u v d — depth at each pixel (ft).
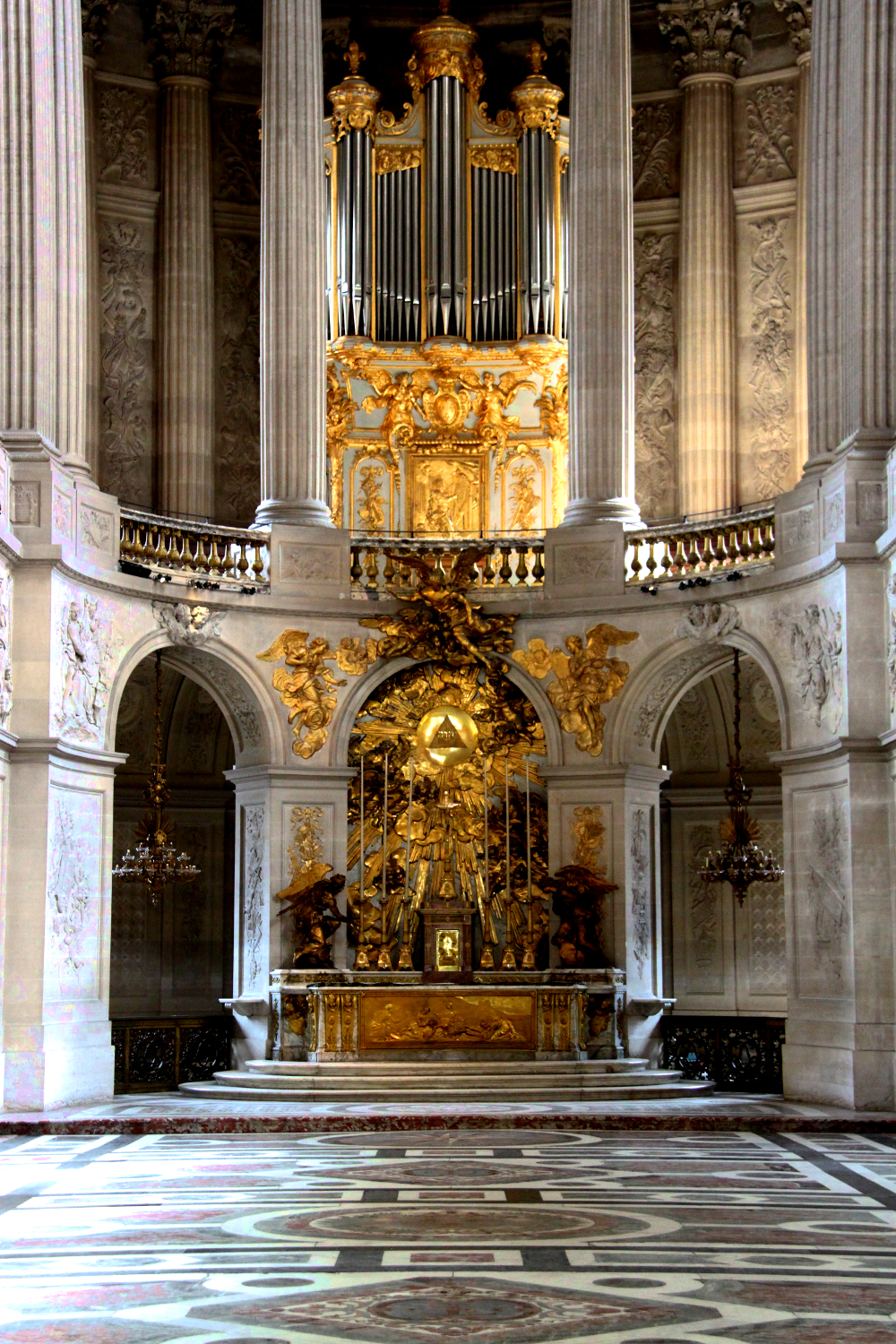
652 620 80.94
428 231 92.63
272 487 84.02
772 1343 29.66
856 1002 68.33
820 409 75.87
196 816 92.43
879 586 69.87
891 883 68.54
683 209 97.14
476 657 82.53
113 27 96.22
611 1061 76.79
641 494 97.60
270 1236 40.42
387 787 83.05
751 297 96.22
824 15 76.54
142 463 95.09
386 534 92.48
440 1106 69.51
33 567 69.72
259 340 98.32
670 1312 32.17
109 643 74.95
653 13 98.89
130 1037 80.79
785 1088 72.49
